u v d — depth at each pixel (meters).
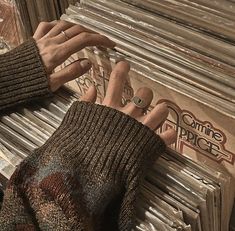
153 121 0.72
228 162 0.76
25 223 0.66
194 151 0.80
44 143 0.73
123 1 0.86
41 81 0.80
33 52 0.81
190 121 0.77
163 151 0.71
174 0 0.79
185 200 0.69
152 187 0.71
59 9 1.01
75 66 0.81
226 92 0.72
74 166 0.67
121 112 0.70
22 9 0.96
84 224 0.65
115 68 0.76
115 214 0.70
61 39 0.82
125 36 0.82
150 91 0.75
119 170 0.67
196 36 0.77
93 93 0.75
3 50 1.06
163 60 0.77
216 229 0.79
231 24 0.74
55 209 0.65
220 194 0.72
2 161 0.77
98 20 0.85
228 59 0.74
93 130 0.69
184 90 0.74
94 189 0.66
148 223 0.68
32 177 0.68
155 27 0.81
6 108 0.80
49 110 0.81
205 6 0.77
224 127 0.73
